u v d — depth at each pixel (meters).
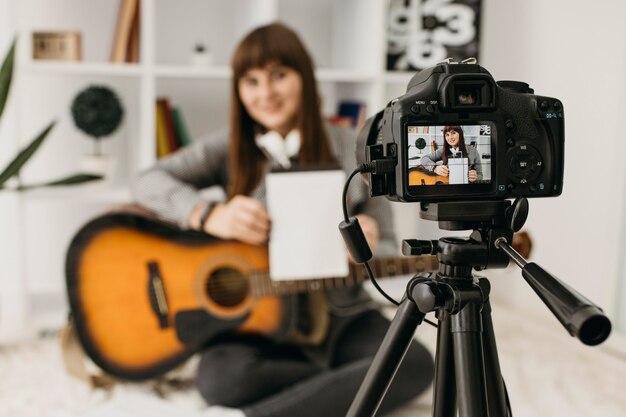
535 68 2.59
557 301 0.66
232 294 1.79
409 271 1.73
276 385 1.66
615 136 2.24
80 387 1.89
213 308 1.76
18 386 1.89
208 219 1.81
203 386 1.69
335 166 1.75
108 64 2.25
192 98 2.75
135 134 2.55
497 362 0.85
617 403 1.81
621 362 2.12
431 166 0.79
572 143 2.43
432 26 2.62
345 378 1.60
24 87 2.53
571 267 2.45
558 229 2.51
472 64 0.80
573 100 2.41
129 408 1.70
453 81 0.78
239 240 1.79
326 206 1.71
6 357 2.13
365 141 0.89
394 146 0.80
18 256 2.23
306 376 1.70
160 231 1.77
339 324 1.80
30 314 2.35
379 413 1.66
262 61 1.82
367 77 2.55
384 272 1.72
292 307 1.78
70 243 1.74
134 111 2.61
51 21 2.54
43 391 1.86
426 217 0.85
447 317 0.83
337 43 2.89
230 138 1.96
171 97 2.72
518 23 2.67
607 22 2.25
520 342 2.29
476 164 0.80
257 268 1.78
